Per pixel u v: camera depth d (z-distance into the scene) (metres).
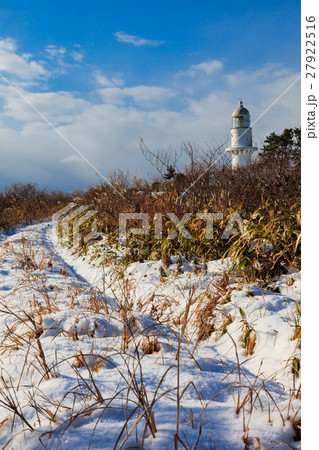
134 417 1.62
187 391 1.89
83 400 1.79
